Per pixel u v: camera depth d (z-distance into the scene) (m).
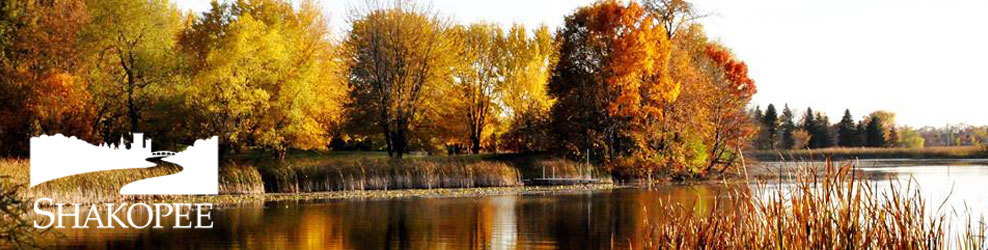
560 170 43.00
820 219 9.48
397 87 45.94
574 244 19.86
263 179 35.41
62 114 37.59
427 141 53.44
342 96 45.69
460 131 53.59
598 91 46.41
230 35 38.03
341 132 53.25
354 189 36.16
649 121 46.28
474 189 37.78
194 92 37.25
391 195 34.28
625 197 33.66
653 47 44.62
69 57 37.78
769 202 9.91
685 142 45.78
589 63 46.41
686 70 46.06
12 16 36.62
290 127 39.66
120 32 40.38
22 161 30.03
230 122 37.84
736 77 53.47
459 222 24.31
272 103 39.25
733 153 46.28
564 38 47.69
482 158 44.91
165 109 38.97
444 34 48.16
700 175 45.62
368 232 21.98
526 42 54.38
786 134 114.19
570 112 46.78
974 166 64.94
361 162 37.78
